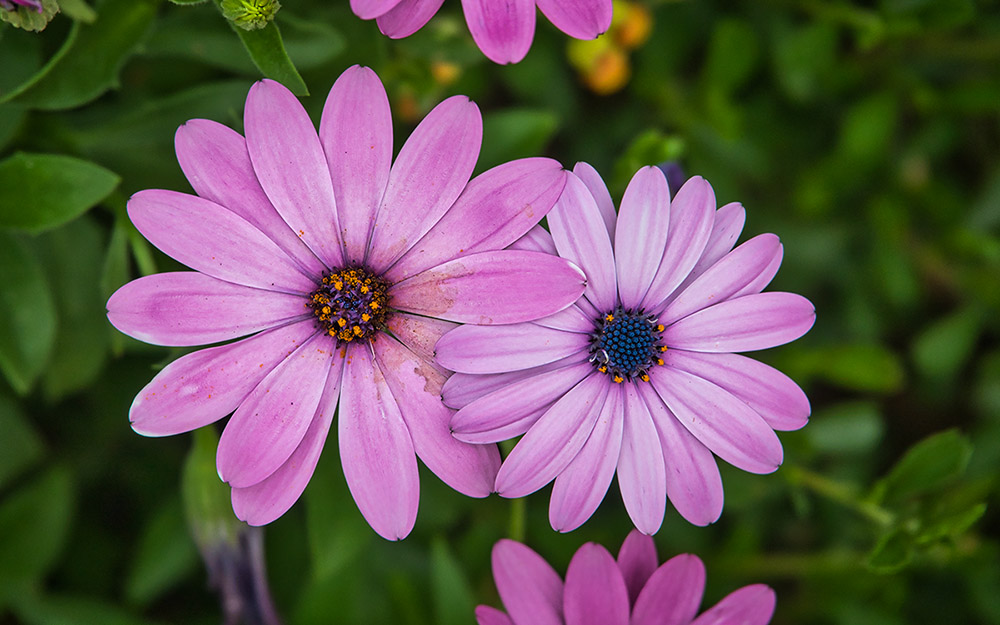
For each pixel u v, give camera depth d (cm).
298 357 38
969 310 45
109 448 44
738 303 38
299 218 37
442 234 37
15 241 39
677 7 45
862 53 45
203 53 40
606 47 43
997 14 45
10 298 40
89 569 44
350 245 37
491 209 37
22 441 42
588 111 45
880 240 45
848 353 43
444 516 43
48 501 42
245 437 37
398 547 43
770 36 45
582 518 37
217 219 37
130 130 40
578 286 37
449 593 41
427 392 37
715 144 45
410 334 38
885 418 47
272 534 43
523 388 37
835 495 42
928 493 43
